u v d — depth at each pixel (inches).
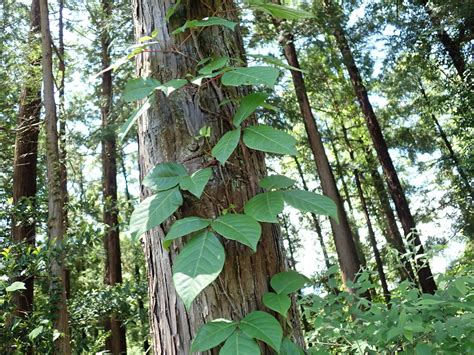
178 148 47.7
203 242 37.9
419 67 453.7
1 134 275.6
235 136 43.1
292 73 420.2
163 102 49.9
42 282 169.0
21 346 125.1
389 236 655.8
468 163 341.4
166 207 41.9
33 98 251.9
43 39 225.9
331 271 76.3
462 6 331.6
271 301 40.9
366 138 644.1
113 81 365.1
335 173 700.0
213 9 54.4
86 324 214.7
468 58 386.3
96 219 233.3
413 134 576.7
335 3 394.0
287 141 41.3
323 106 633.6
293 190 44.5
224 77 43.3
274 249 46.5
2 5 265.6
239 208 45.2
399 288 64.7
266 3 54.2
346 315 69.1
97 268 394.0
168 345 43.5
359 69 450.3
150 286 48.0
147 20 55.4
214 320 40.0
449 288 58.6
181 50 51.9
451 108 379.6
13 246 153.8
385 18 389.7
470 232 460.1
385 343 59.1
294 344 41.1
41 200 207.6
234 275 42.9
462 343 49.8
